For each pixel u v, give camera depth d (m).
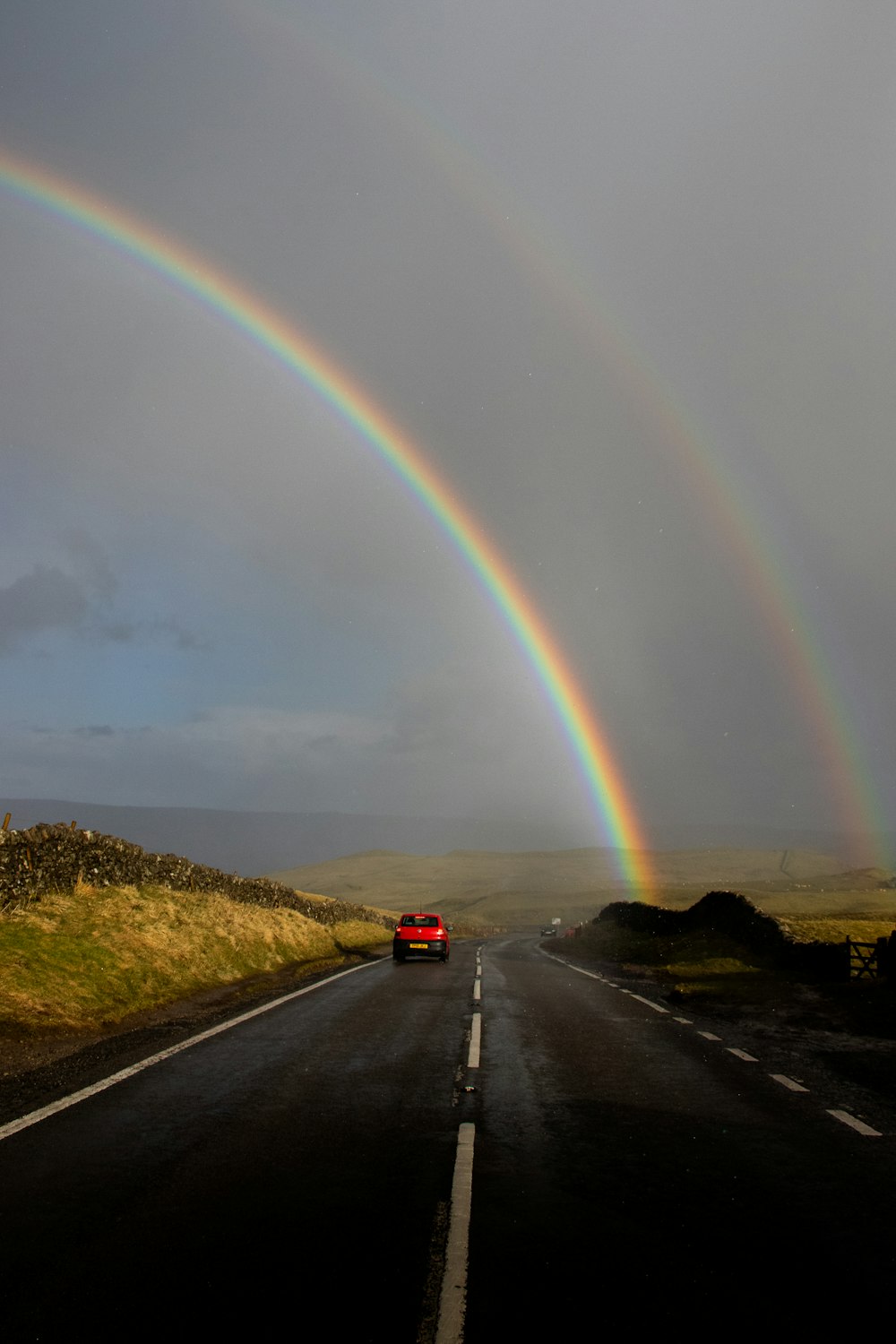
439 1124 8.00
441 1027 14.12
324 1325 4.23
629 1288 4.71
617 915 50.12
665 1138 7.72
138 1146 6.98
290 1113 8.21
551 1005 17.39
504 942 63.59
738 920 31.48
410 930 31.47
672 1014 16.34
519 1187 6.29
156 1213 5.59
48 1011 12.71
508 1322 4.32
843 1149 7.45
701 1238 5.43
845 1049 12.53
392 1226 5.50
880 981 19.69
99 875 22.41
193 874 28.59
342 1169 6.59
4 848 17.92
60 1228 5.31
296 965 25.28
